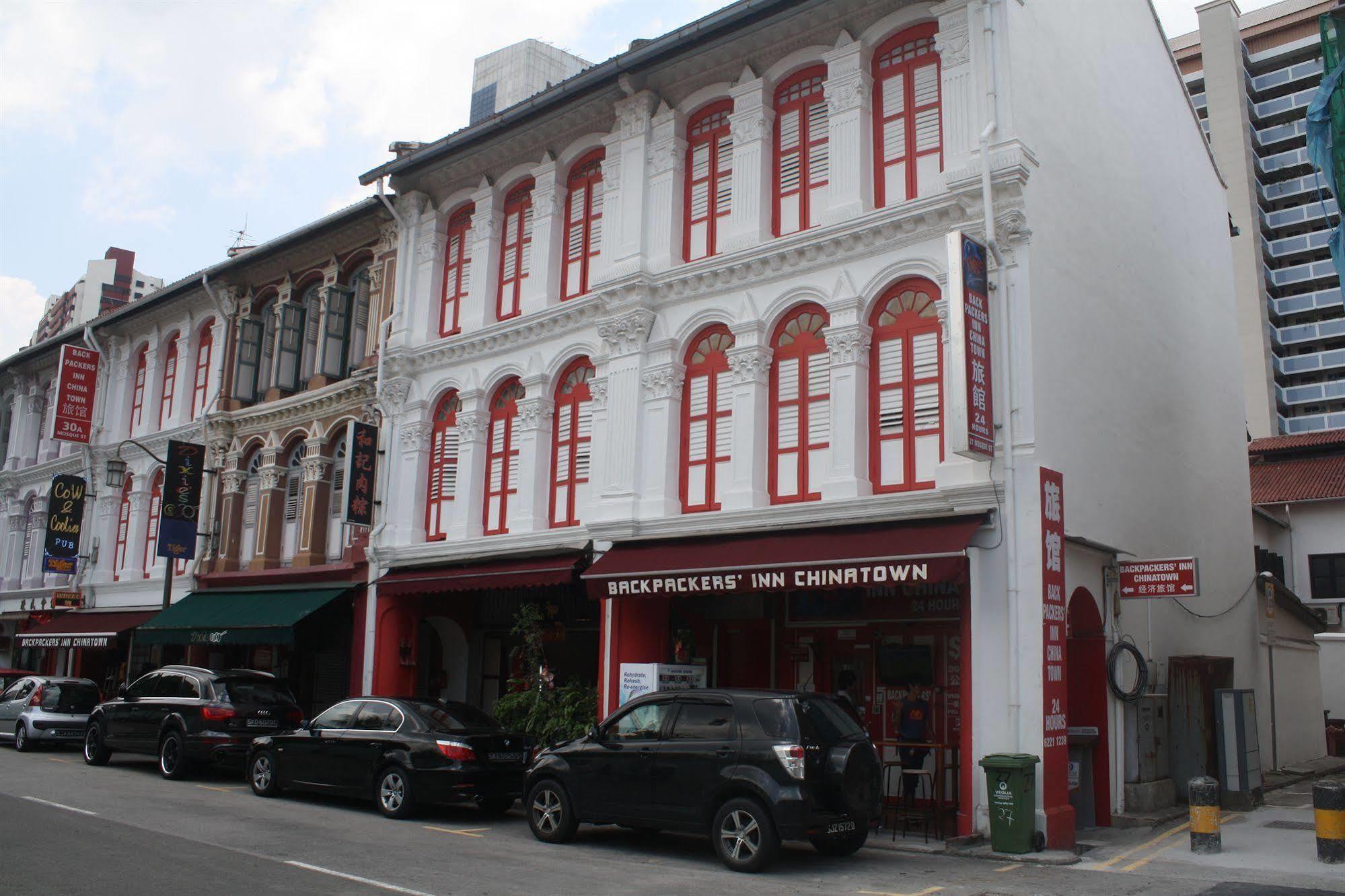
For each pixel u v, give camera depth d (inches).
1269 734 768.9
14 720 852.6
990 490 486.0
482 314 789.2
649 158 690.8
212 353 1083.9
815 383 587.5
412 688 789.2
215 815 497.7
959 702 541.0
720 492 616.1
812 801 386.9
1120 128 647.8
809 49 623.2
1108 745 525.3
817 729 402.3
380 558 799.7
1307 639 912.9
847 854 426.6
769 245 597.3
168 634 908.6
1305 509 1204.5
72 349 1206.3
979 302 494.9
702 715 424.8
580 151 749.3
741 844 393.7
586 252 740.0
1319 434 1314.0
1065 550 505.4
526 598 769.6
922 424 542.3
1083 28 614.2
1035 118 535.5
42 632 1122.7
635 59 663.8
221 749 641.0
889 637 579.8
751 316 607.8
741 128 644.1
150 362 1158.3
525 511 717.9
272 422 972.6
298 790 602.5
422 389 815.7
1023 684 463.5
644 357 657.0
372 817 522.6
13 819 456.1
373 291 890.7
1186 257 731.4
